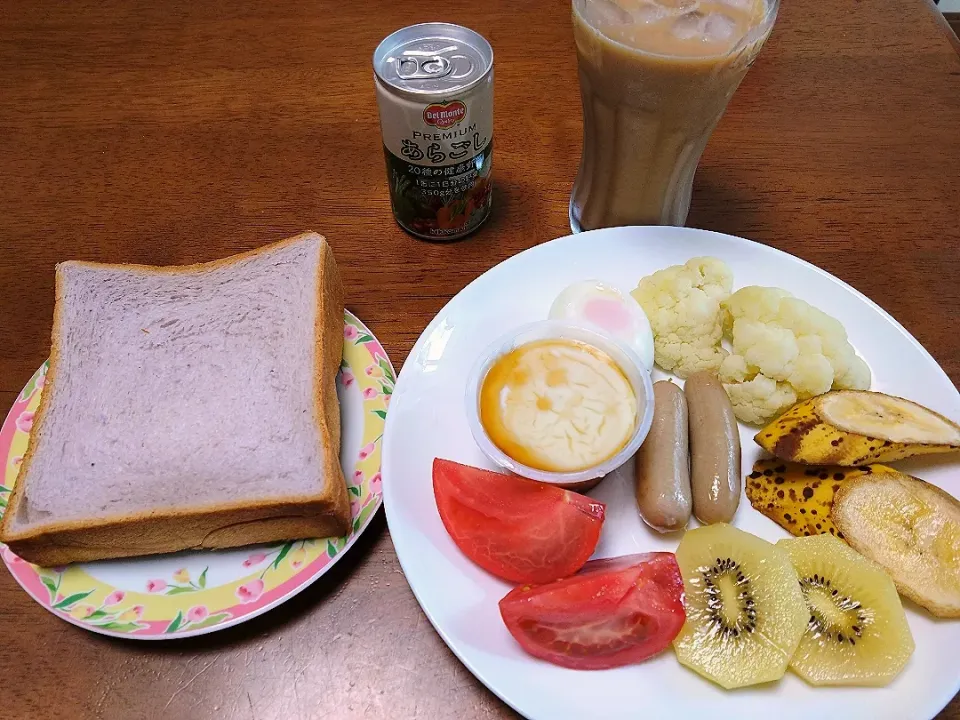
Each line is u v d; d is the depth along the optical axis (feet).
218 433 0.96
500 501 0.90
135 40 1.51
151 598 0.88
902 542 0.87
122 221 1.27
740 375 1.03
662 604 0.81
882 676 0.79
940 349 1.12
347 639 0.88
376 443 1.01
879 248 1.23
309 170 1.33
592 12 1.00
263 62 1.48
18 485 0.92
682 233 1.17
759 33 0.98
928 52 1.48
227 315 1.08
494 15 1.56
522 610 0.80
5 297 1.17
